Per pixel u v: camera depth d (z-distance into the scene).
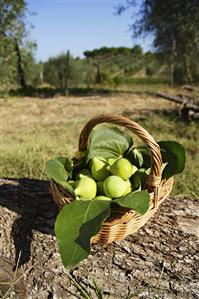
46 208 0.88
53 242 0.77
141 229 0.81
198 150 2.23
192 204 0.95
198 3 5.89
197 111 3.24
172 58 6.66
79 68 10.55
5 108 4.65
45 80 10.52
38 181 1.04
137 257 0.73
